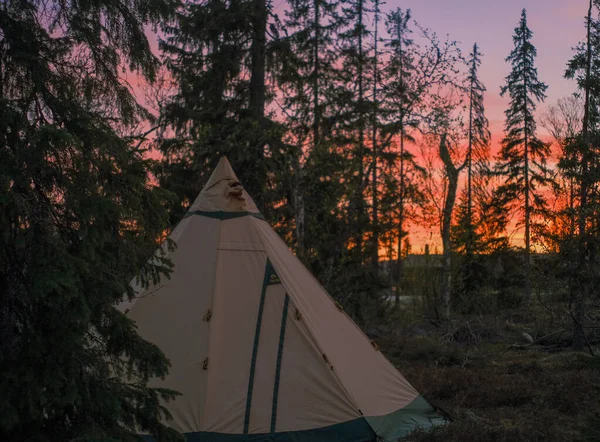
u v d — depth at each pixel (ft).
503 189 90.58
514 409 26.81
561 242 38.65
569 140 41.81
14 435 12.29
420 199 65.62
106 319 13.97
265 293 23.21
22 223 12.91
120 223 14.90
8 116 13.03
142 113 17.92
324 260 58.54
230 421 21.16
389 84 62.49
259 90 60.39
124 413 13.56
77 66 16.03
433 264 61.36
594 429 23.72
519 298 59.98
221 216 24.86
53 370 12.35
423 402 25.54
